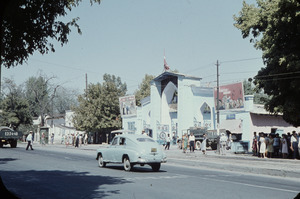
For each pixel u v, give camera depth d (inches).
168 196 325.7
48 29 291.0
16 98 2378.2
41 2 273.3
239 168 625.9
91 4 303.7
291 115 797.2
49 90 2485.2
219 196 331.0
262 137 839.7
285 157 811.4
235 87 1353.3
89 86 2057.1
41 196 313.3
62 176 479.5
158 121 1758.1
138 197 316.5
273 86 853.2
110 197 313.6
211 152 1109.1
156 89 1779.0
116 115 2069.4
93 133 2175.2
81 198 306.5
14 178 444.5
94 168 617.6
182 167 698.2
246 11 962.1
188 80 1643.7
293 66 738.8
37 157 887.7
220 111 1428.4
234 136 1353.3
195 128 1405.0
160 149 579.2
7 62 296.2
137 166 690.2
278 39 820.0
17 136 1476.4
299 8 705.6
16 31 274.8
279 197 331.3
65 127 2491.4
